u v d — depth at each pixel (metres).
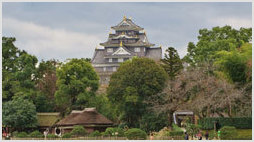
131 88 58.59
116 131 51.69
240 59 53.44
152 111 58.78
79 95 68.62
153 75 59.34
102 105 70.00
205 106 53.53
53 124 63.56
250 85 52.00
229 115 51.78
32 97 71.31
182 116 66.81
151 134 54.59
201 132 50.62
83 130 53.41
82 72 70.38
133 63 61.16
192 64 75.94
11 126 61.47
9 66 76.50
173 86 57.16
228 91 51.47
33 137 53.31
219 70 57.91
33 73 74.38
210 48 73.94
